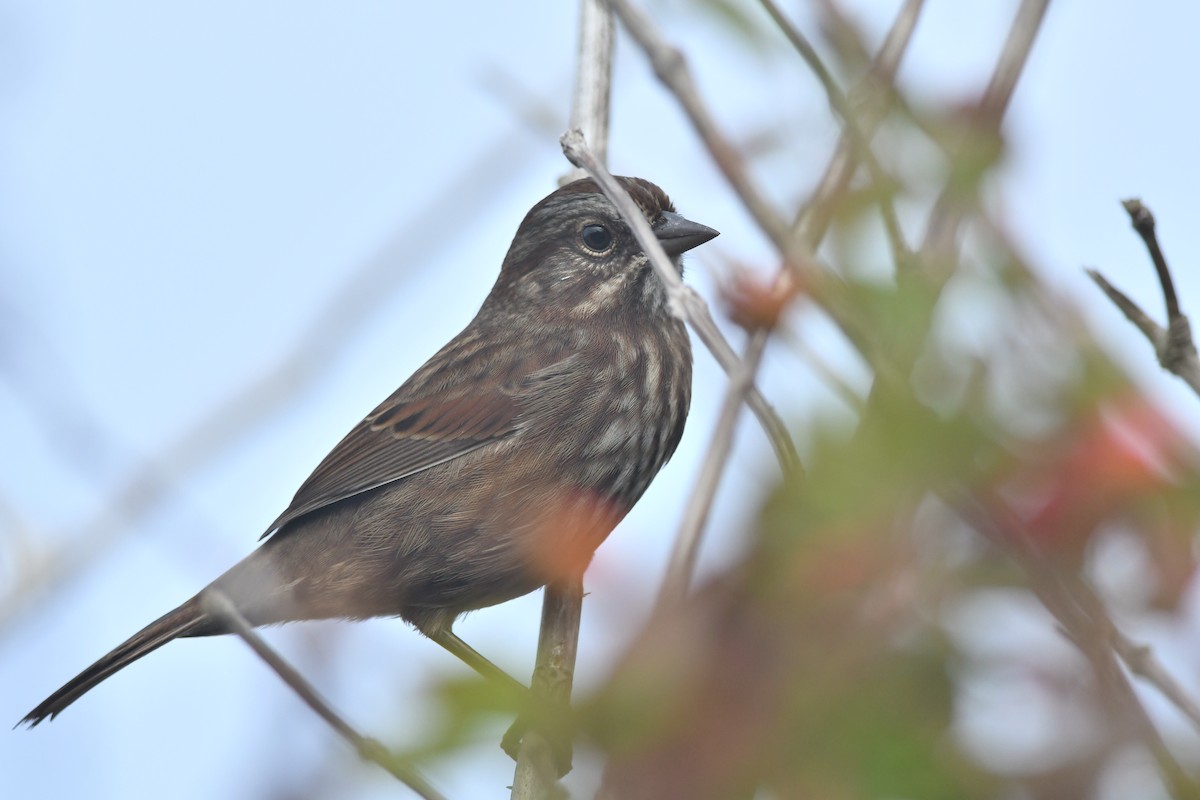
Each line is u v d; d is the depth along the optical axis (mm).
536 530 3631
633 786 1203
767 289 1573
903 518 1227
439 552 3662
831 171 1596
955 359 1325
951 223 1467
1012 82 1619
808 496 1240
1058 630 1196
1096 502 1218
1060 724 1163
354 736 1278
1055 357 1333
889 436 1244
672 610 1235
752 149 1664
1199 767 1170
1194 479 1225
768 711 1188
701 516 1407
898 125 1551
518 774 2578
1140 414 1284
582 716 1222
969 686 1181
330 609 3732
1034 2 1727
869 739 1157
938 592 1201
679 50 1887
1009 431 1261
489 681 1237
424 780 1211
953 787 1131
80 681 3592
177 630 3635
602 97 3275
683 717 1201
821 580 1213
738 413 1664
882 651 1188
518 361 3676
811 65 1632
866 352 1388
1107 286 1854
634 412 3641
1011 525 1220
